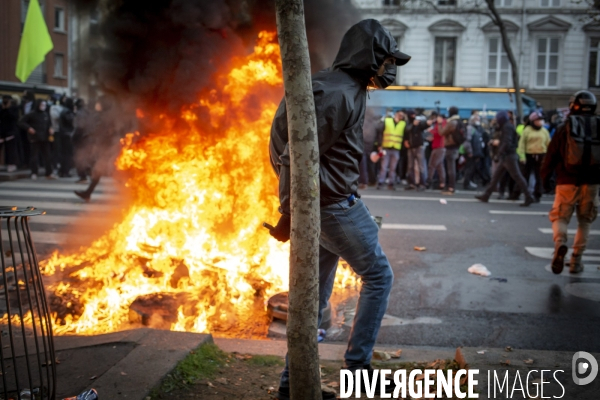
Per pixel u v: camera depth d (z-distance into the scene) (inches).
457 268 259.9
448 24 1229.1
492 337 178.2
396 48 116.7
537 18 1230.3
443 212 416.5
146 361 131.0
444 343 173.3
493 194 540.7
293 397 97.0
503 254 288.2
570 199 244.2
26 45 653.9
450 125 525.0
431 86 1233.4
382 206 441.4
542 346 171.5
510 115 709.3
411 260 273.3
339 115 106.1
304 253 93.3
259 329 178.9
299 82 90.5
